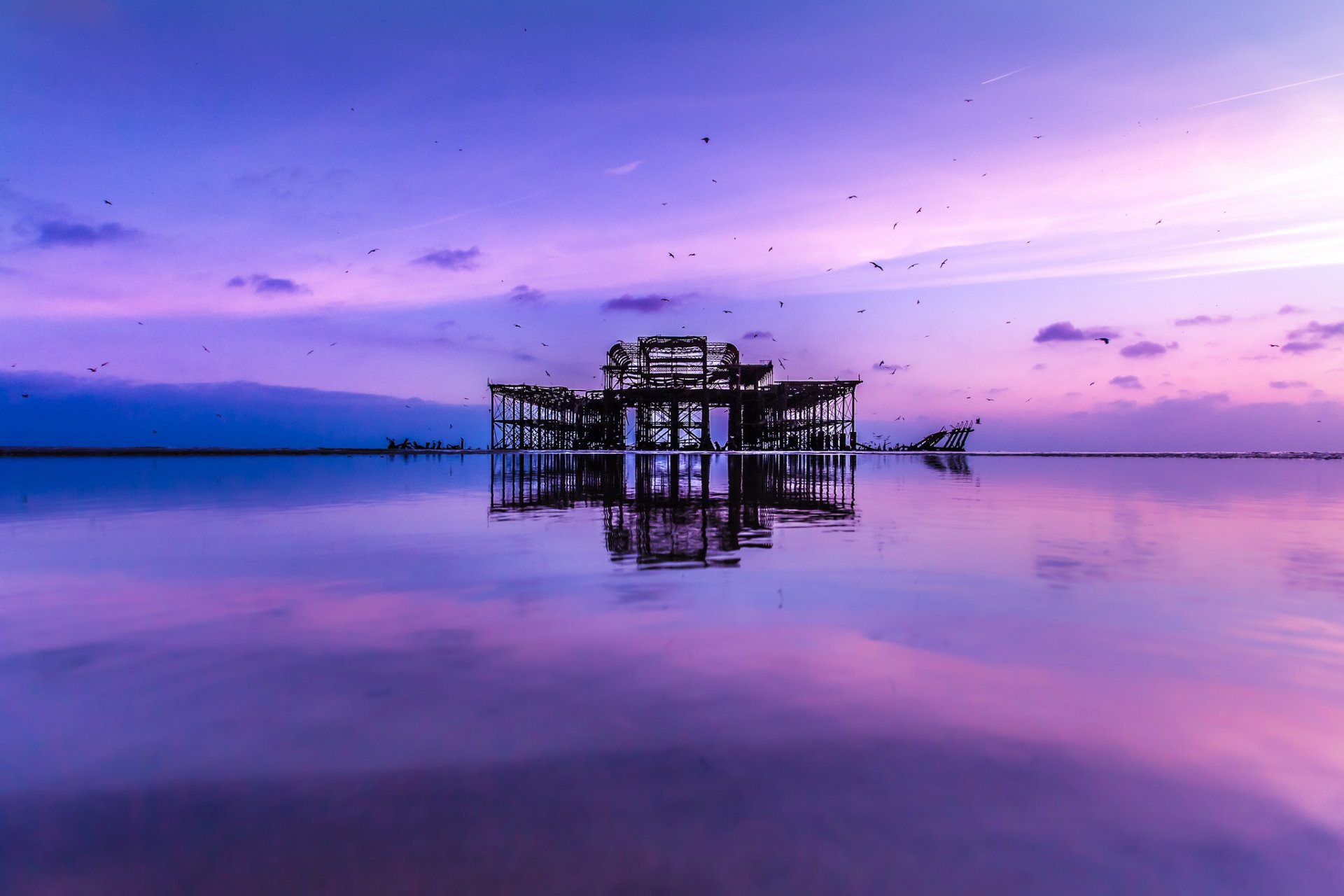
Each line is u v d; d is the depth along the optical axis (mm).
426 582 4734
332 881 1531
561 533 7305
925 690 2684
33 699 2604
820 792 1902
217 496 11875
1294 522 8344
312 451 59438
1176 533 7293
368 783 1965
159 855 1636
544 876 1547
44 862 1607
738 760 2092
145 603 4102
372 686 2729
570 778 1987
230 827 1753
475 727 2338
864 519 8539
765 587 4578
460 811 1819
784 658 3072
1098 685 2748
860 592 4438
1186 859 1630
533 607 4023
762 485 15383
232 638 3391
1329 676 2859
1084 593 4398
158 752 2162
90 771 2037
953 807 1833
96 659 3066
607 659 3057
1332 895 1523
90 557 5734
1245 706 2537
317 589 4508
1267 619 3771
